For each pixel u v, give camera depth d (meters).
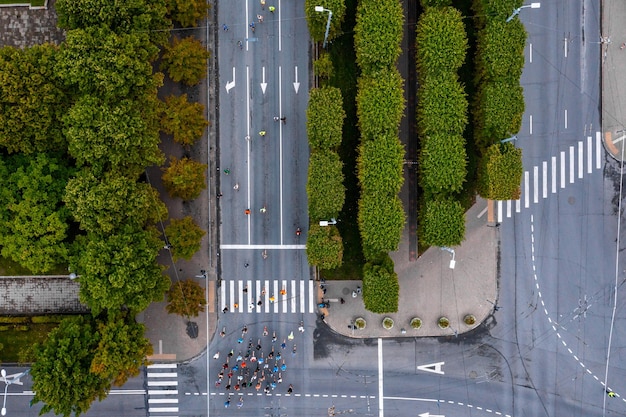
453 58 45.59
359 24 46.16
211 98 50.97
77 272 45.59
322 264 46.78
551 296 51.00
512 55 45.62
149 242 44.88
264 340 51.69
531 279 51.03
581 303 50.84
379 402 51.62
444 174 45.69
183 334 51.84
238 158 51.16
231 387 51.72
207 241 51.44
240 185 51.28
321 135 46.12
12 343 51.50
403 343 51.56
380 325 51.38
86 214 43.16
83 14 43.44
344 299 51.31
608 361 50.81
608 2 49.81
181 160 47.56
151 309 51.81
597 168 50.56
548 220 50.84
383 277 46.25
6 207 45.25
